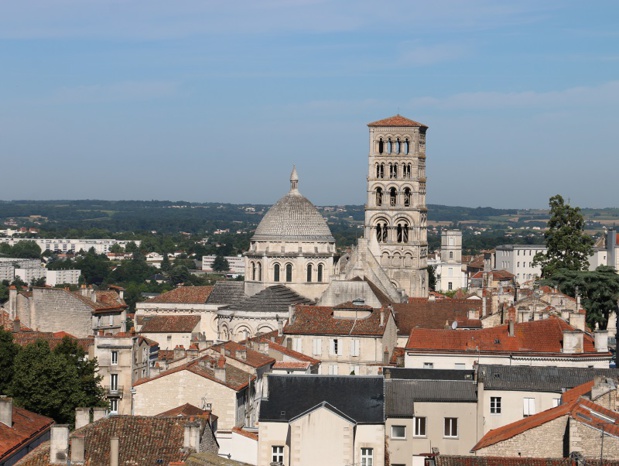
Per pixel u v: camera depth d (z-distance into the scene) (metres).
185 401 185.25
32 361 193.75
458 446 160.75
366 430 150.12
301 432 148.88
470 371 173.50
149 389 186.38
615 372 168.88
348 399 154.12
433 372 174.25
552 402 163.38
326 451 148.25
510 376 166.50
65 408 188.88
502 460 120.62
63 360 193.38
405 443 159.88
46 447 135.00
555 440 131.50
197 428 131.38
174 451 130.62
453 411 160.88
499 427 155.75
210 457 126.56
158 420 135.50
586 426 126.56
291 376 157.12
